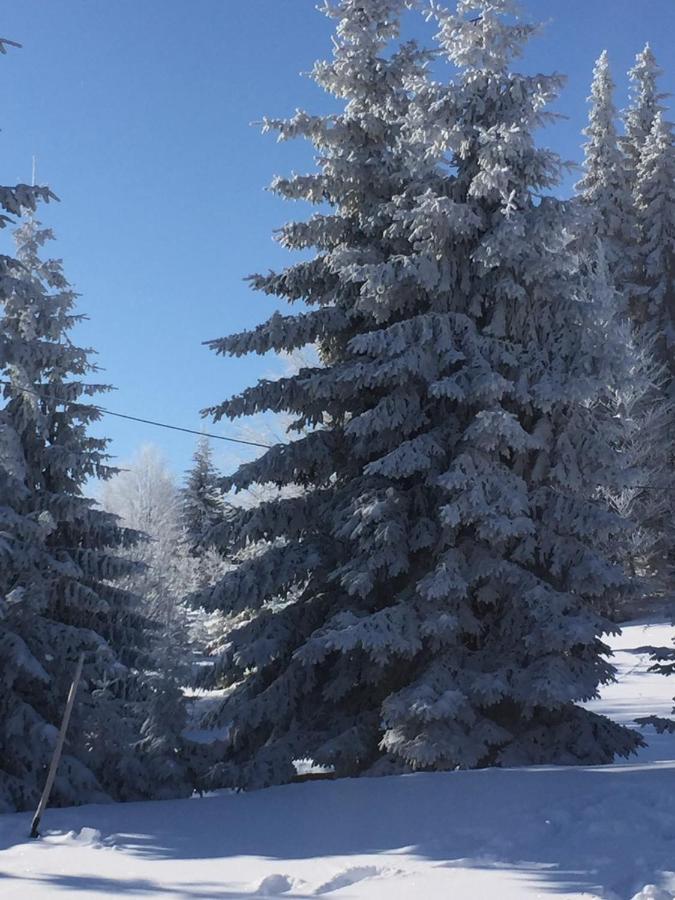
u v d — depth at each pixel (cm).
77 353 1995
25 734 1462
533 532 1312
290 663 1470
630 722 2067
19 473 1686
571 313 1409
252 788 1302
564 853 701
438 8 1477
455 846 750
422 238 1434
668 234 4169
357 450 1451
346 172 1512
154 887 668
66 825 957
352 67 1548
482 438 1309
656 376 3497
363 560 1376
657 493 3328
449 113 1456
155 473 6328
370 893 625
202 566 4722
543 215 1390
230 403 1512
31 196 1262
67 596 1836
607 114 4266
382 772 1268
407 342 1393
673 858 660
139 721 1562
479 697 1260
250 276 1565
